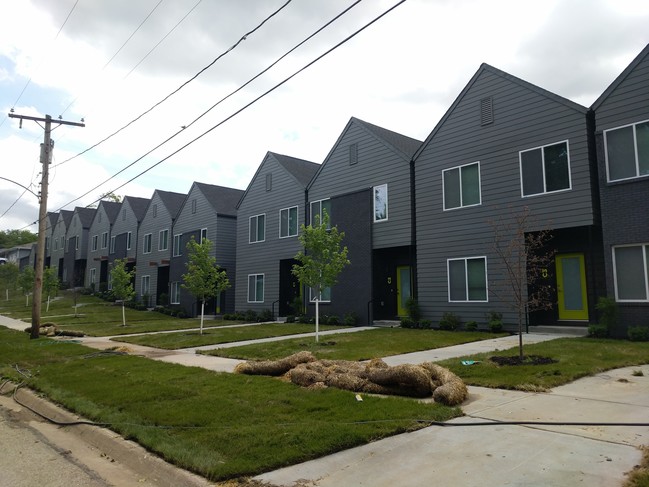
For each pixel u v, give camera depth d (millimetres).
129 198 42062
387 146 19234
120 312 32062
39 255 18891
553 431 5254
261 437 5258
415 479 4211
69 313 31094
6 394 9227
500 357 9656
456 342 12914
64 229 56312
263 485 4227
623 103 12945
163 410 6695
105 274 45719
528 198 14703
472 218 16125
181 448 5070
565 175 13984
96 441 5973
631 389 7098
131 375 9570
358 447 5035
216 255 29109
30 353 13820
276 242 24531
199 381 8641
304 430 5426
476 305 15836
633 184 12617
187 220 32406
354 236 20172
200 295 18422
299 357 9156
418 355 10977
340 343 13031
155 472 4812
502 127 15531
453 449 4855
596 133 13398
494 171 15617
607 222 12992
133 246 40000
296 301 22266
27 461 5363
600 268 13719
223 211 30094
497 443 4965
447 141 17062
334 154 21594
